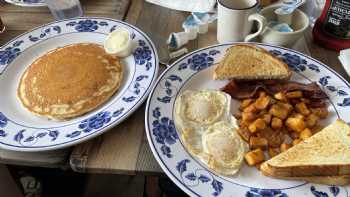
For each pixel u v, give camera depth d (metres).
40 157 0.76
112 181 1.56
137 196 1.51
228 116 0.78
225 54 0.91
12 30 1.14
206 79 0.89
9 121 0.81
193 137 0.74
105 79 0.89
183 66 0.90
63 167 0.77
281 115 0.76
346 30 0.93
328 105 0.80
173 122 0.77
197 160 0.70
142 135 0.79
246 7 0.96
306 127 0.75
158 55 0.98
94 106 0.83
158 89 0.83
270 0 1.06
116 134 0.79
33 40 1.04
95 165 0.73
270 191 0.65
